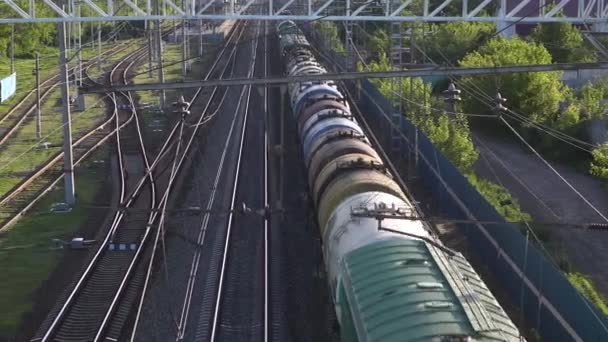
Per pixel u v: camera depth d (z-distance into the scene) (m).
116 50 85.44
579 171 38.50
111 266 24.47
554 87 45.72
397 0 38.97
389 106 38.59
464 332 12.30
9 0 26.73
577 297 17.45
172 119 48.06
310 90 35.81
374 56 60.41
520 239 21.20
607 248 27.86
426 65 40.69
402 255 15.41
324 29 74.38
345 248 17.44
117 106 52.62
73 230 27.83
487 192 33.28
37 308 21.45
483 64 47.72
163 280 23.41
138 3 74.94
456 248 26.58
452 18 27.31
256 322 20.62
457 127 38.22
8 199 31.36
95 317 20.89
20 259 25.17
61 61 29.64
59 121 48.22
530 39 61.62
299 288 22.86
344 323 15.70
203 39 91.19
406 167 36.06
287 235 27.47
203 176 35.19
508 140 45.94
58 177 34.97
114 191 32.69
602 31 33.16
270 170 35.62
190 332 20.12
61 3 36.41
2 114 50.62
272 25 102.88
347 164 22.66
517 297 21.75
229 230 27.06
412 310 13.09
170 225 28.17
